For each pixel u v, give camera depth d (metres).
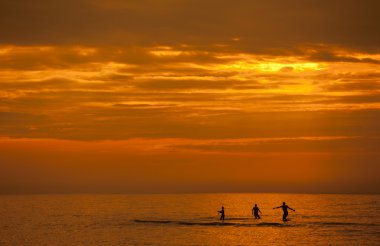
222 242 64.00
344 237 68.06
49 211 152.50
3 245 64.81
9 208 177.00
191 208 173.50
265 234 71.69
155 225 88.88
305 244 61.69
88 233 77.38
